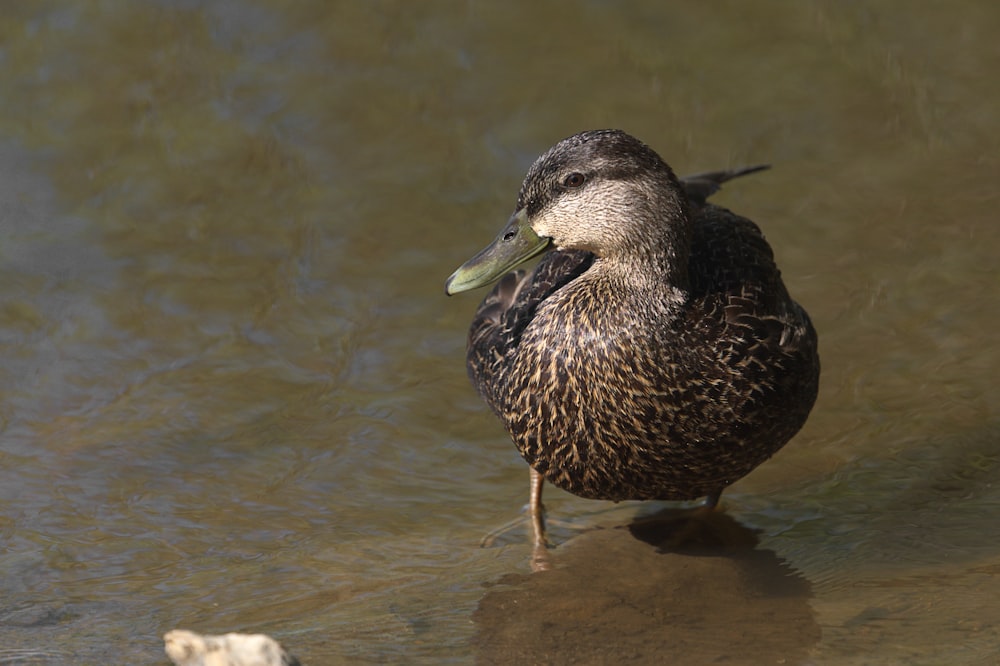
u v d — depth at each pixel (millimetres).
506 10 17234
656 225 8883
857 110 15734
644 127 15383
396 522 9953
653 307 8883
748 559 9453
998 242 13352
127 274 12938
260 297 12688
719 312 9016
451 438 10992
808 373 9281
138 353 11891
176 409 11203
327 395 11445
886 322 12273
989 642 7727
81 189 14125
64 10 16766
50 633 8359
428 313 12539
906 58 16609
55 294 12609
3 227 13492
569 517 10172
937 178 14539
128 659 7957
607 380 8883
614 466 9125
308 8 17016
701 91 16016
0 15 16625
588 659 7934
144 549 9508
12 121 15078
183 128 15102
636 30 17078
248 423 11078
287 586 9023
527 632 8320
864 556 9242
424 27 16906
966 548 9203
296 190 14227
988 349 11812
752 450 9133
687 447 8969
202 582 9078
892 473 10367
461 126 15273
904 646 7773
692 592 8945
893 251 13336
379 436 10961
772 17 17375
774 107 15742
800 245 13508
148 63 16078
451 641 8180
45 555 9391
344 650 8008
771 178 14633
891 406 11180
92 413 11133
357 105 15523
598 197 8977
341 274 13031
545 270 10148
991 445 10578
